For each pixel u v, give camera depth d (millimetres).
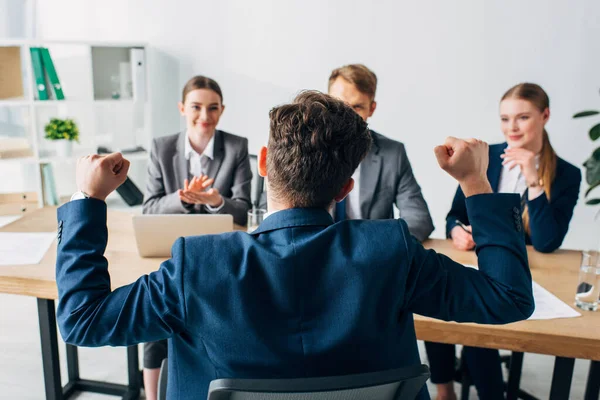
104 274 800
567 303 1405
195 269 731
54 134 3436
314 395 708
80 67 3621
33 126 3361
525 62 3371
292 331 728
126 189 3580
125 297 753
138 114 3756
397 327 790
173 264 753
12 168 3842
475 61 3408
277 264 729
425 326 1292
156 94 3697
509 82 3412
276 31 3514
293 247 750
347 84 1951
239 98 3666
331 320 732
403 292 766
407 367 736
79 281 767
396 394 785
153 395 1889
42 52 3273
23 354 2322
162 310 731
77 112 3723
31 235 1821
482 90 3449
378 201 2023
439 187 3650
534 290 1484
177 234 1612
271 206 832
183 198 1921
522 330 1246
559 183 1965
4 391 2057
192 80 2221
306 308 731
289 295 725
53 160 3420
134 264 1586
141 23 3586
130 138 3807
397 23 3408
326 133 766
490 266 818
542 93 1993
